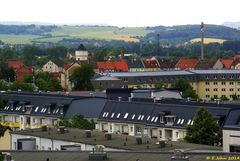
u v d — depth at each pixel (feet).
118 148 631.15
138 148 622.13
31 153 498.28
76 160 469.16
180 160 425.28
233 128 631.97
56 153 493.36
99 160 464.24
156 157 459.73
